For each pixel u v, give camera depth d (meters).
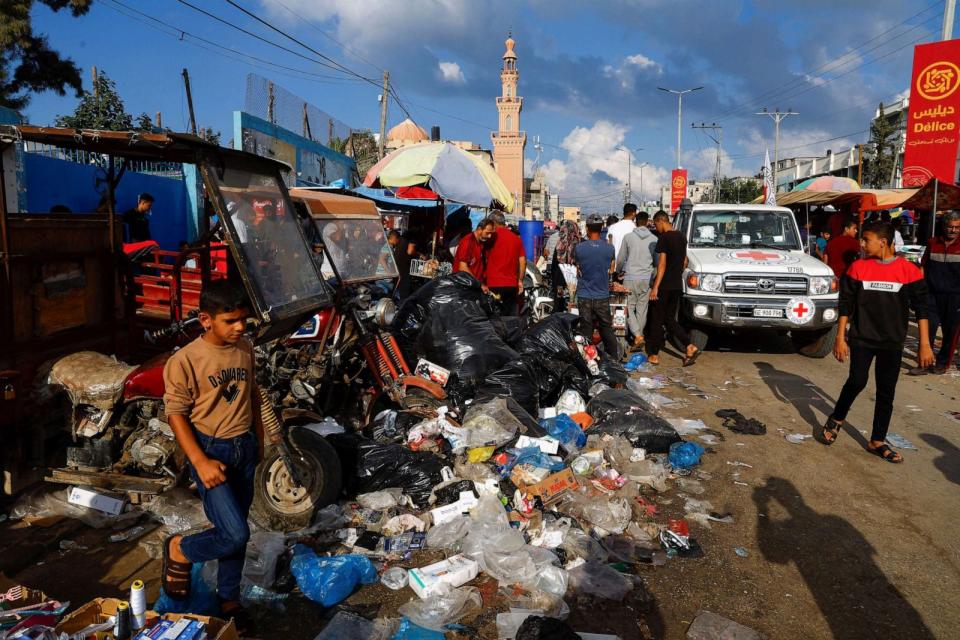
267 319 3.43
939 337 11.01
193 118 11.55
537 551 3.53
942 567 3.70
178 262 4.54
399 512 4.03
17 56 17.42
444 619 3.04
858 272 5.30
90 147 3.74
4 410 3.77
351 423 5.07
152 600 3.18
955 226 8.04
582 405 5.77
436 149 10.65
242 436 2.89
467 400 5.40
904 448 5.55
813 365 8.73
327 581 3.21
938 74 9.44
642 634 3.04
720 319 8.69
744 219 10.27
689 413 6.49
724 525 4.16
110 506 3.93
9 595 2.61
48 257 4.17
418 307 5.98
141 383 3.86
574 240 11.92
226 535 2.74
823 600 3.36
